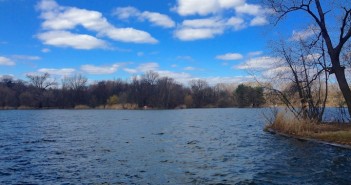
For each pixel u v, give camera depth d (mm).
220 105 152125
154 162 19250
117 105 148750
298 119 29953
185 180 15023
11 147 26406
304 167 17016
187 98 150250
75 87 159250
